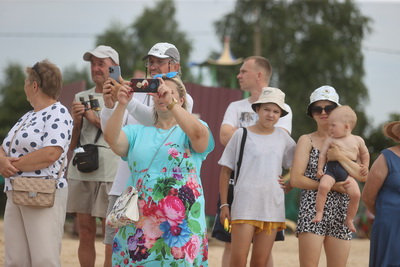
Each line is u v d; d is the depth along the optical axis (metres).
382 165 7.91
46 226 7.85
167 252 6.89
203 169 18.12
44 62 8.22
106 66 10.16
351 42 57.53
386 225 7.76
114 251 7.18
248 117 10.04
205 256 7.13
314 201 8.37
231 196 9.14
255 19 56.16
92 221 10.05
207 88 18.52
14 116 48.72
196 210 7.05
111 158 9.92
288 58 55.22
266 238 8.49
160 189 7.00
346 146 8.34
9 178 7.94
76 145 10.06
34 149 7.91
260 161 8.51
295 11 57.41
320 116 8.62
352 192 8.14
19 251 7.95
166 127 7.34
